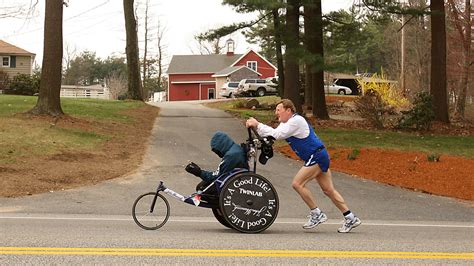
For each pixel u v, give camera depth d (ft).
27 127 60.29
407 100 134.51
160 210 28.14
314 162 27.27
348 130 76.33
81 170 47.55
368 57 265.95
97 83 385.09
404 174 50.88
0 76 169.58
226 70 227.81
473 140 71.31
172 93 241.35
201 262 19.47
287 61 77.10
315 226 28.94
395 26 197.57
